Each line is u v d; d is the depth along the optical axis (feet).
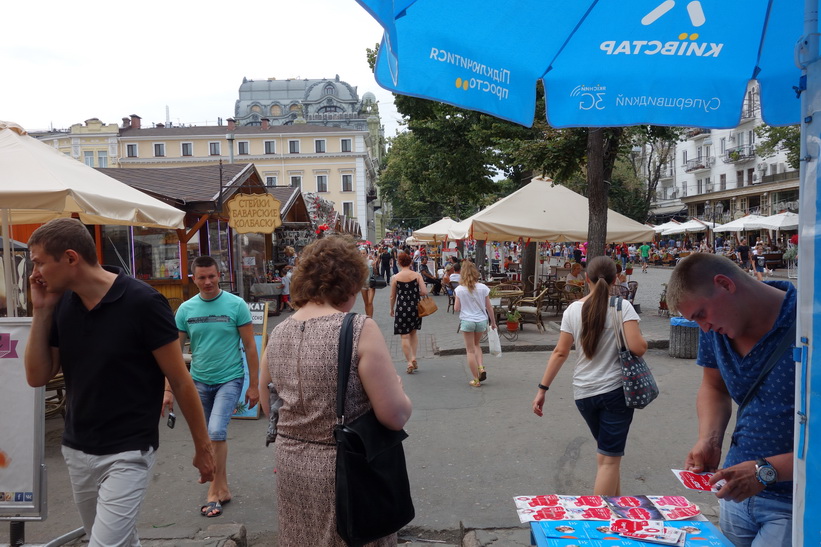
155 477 17.43
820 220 4.52
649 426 20.76
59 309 8.97
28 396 11.60
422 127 68.59
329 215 94.32
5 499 11.46
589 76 8.57
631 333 12.32
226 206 48.67
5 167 19.61
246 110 414.00
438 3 7.18
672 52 8.48
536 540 7.46
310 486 7.34
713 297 7.10
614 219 45.34
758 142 168.76
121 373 8.81
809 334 4.68
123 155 261.24
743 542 7.72
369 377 7.29
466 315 27.27
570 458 18.07
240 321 15.74
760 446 7.18
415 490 15.99
